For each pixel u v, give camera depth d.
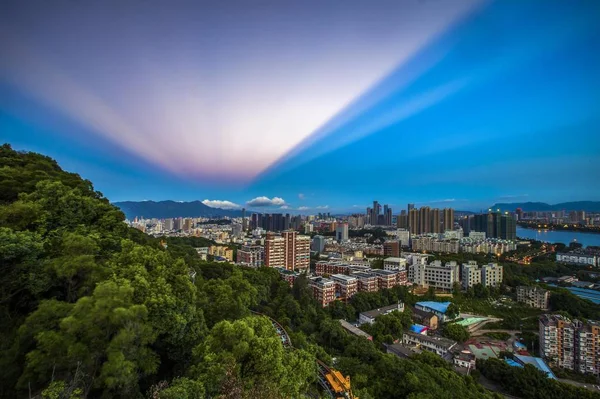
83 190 68.56
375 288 156.88
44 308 30.44
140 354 33.25
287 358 48.72
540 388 85.12
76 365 28.55
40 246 36.91
